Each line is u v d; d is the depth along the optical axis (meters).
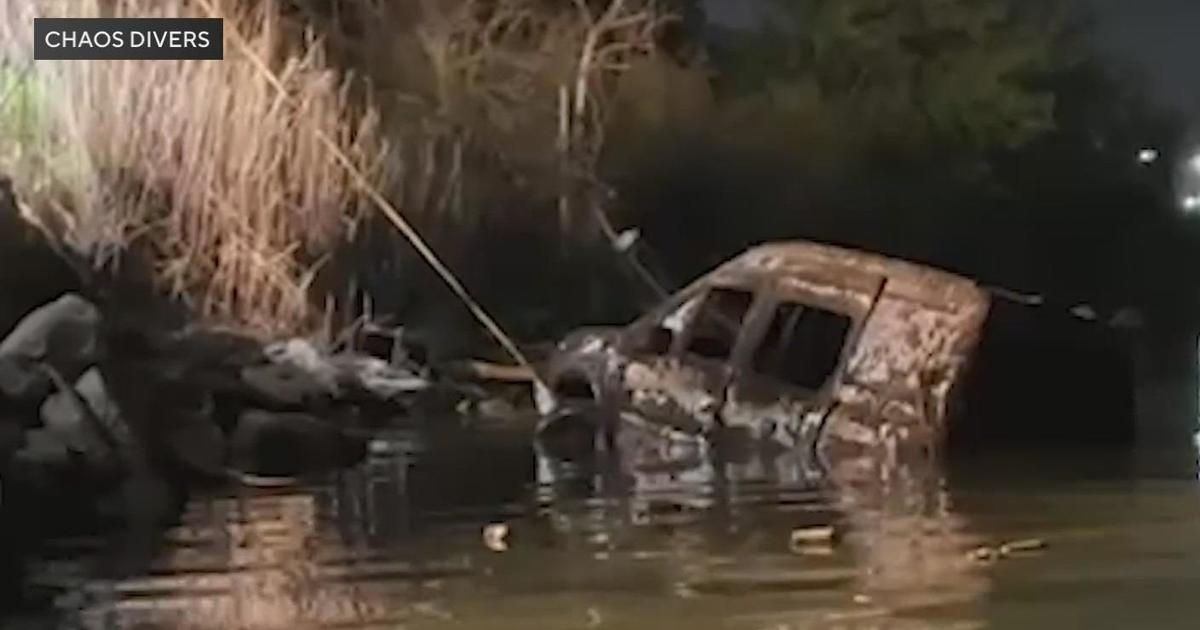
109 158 67.44
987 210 79.12
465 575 26.75
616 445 57.62
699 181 77.12
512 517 35.81
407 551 30.41
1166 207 79.81
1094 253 79.19
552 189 75.88
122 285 66.06
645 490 41.88
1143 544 29.05
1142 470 46.25
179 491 43.56
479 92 75.50
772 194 77.62
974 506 36.56
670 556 28.52
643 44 77.50
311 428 51.66
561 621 21.75
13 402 42.78
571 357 62.47
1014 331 60.00
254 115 70.75
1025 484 42.12
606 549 29.73
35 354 44.91
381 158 73.62
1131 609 21.67
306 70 71.94
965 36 81.69
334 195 72.62
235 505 40.34
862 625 20.81
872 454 53.56
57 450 41.47
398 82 74.25
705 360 58.75
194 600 24.73
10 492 38.91
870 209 78.25
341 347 72.19
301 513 38.19
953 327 56.53
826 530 31.84
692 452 54.78
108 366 47.59
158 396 48.84
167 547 32.00
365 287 72.94
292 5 71.69
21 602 24.83
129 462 43.41
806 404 56.03
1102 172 79.88
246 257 70.50
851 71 79.69
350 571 27.78
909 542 29.94
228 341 64.06
